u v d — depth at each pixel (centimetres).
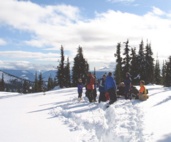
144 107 1534
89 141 892
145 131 959
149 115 1269
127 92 1911
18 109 1741
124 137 905
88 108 1585
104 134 990
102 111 1445
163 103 1691
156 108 1491
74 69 6581
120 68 6688
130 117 1234
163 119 1168
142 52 6500
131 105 1602
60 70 6938
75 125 1143
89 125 1124
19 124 1205
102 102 1725
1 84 7081
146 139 855
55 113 1483
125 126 1060
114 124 1102
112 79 1653
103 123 1125
